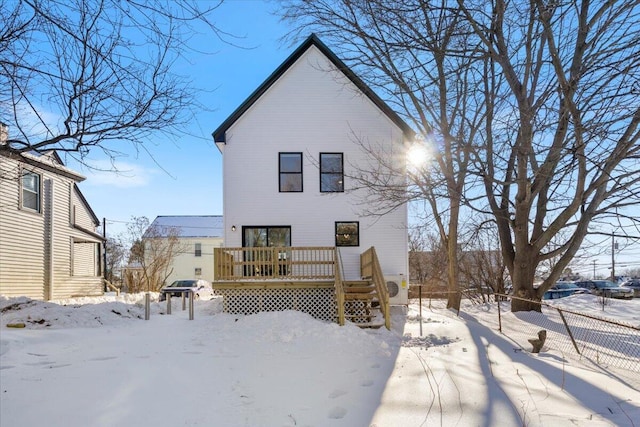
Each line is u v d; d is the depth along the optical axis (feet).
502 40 31.40
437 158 36.63
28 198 49.80
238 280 38.50
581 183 33.76
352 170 47.06
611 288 82.58
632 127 25.55
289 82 47.88
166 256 99.04
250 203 46.34
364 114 47.78
